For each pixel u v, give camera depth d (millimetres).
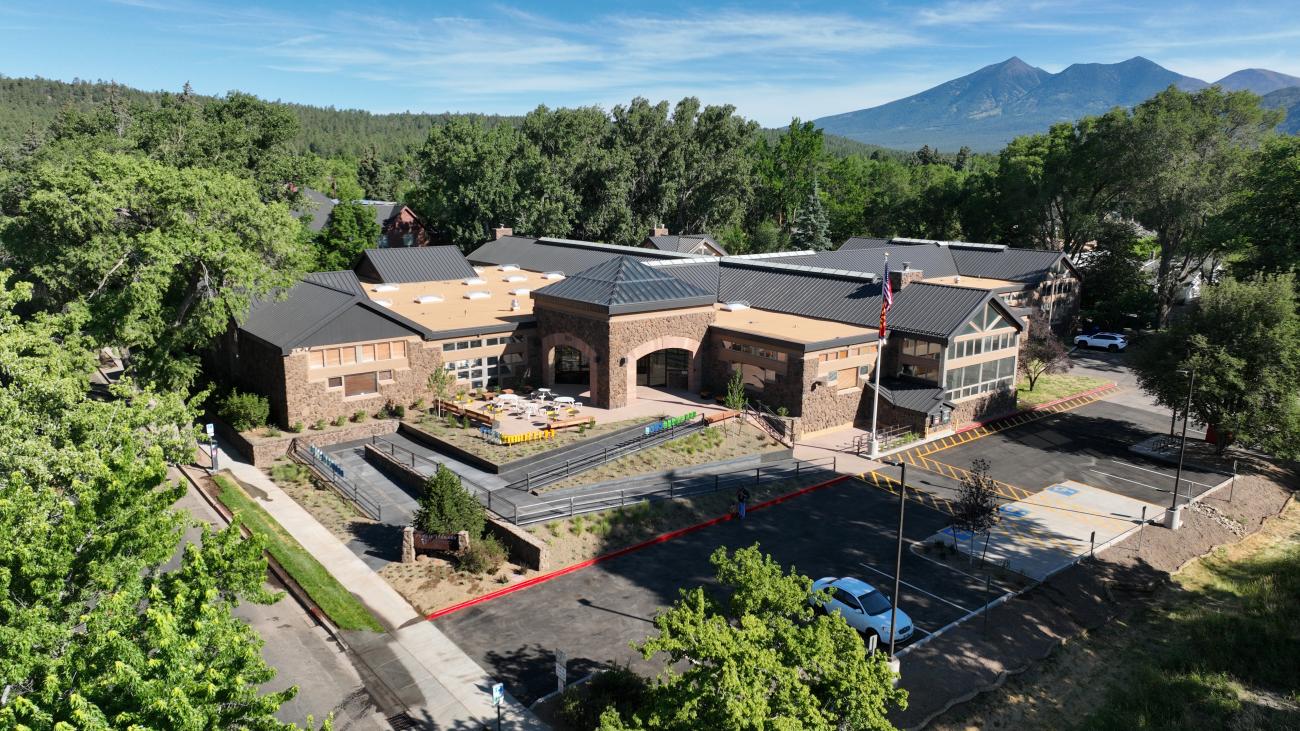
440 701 21750
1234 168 71938
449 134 90500
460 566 28859
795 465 40219
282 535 30938
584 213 93062
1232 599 30297
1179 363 42875
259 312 44781
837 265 68375
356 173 174375
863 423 47531
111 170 36906
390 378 42906
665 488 35500
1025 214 89375
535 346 48531
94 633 13047
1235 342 42312
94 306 35656
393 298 55344
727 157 101938
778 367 44156
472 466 36656
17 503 15383
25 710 11641
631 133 98312
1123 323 81000
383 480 36375
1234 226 62156
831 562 30656
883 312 41500
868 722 15078
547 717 21188
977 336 47812
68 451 20922
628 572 29203
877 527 34000
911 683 23312
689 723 14438
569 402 43469
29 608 14016
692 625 16078
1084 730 21719
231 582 15211
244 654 13289
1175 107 77188
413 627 25312
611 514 32250
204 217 37844
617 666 23250
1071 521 35688
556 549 29938
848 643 16359
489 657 23828
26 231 36750
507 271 69125
